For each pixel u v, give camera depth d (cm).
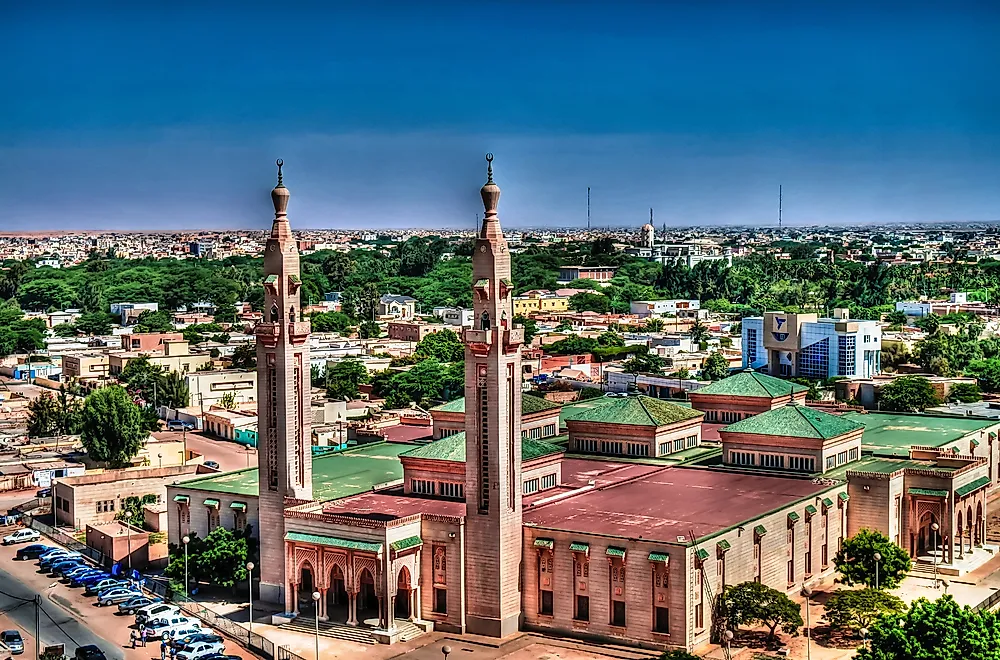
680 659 16262
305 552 19912
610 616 18812
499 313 19075
